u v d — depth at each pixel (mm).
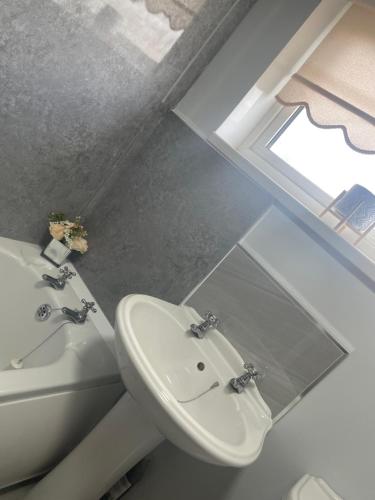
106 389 1335
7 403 1022
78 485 1205
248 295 1220
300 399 1111
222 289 1280
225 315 1266
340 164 1306
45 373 1140
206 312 1311
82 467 1197
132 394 962
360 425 1009
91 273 1660
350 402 1028
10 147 1313
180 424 829
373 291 1015
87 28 1189
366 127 1118
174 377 1137
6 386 1013
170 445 1372
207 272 1321
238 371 1213
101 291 1621
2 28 1077
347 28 1197
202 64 1438
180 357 1188
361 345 1019
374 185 1236
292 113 1394
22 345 1422
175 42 1341
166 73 1406
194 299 1342
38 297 1459
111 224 1605
